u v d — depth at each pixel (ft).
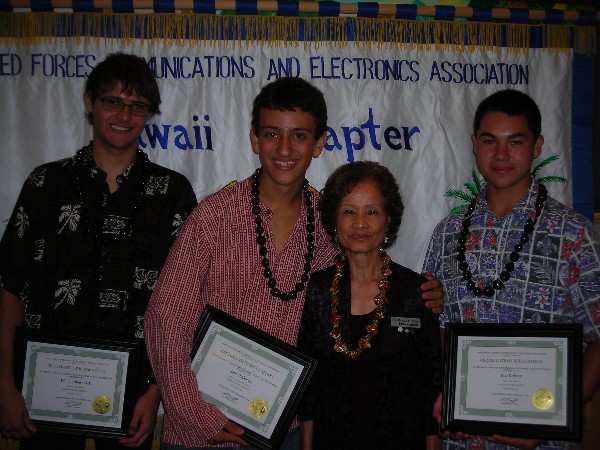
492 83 8.45
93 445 8.08
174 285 5.56
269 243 5.81
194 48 8.18
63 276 6.30
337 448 5.52
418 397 5.66
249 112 8.24
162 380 5.37
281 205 5.94
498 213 6.38
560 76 8.51
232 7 7.99
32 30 8.07
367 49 8.29
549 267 5.95
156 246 6.48
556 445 5.98
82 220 6.34
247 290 5.77
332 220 5.84
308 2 8.04
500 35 8.46
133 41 8.13
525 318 5.98
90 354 6.12
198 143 8.25
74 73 8.11
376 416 5.49
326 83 8.27
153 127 8.21
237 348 5.64
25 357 6.12
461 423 5.74
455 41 8.39
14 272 6.30
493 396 5.73
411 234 8.39
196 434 5.40
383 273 5.90
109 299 6.31
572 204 8.53
